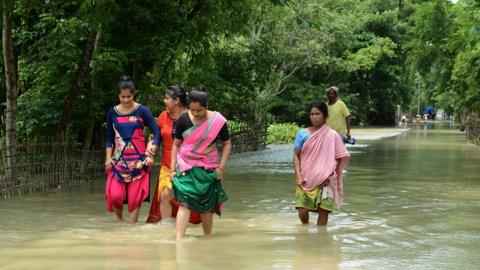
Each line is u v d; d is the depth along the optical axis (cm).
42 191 1034
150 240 644
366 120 5669
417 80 7188
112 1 987
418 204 911
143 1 1219
